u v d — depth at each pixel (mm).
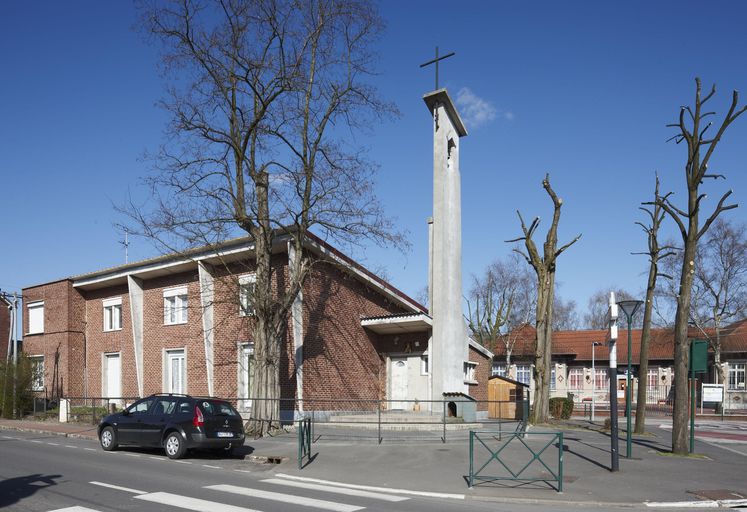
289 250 21250
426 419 21609
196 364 25562
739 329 46375
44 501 9461
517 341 50000
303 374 21953
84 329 31547
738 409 41688
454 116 25312
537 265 24375
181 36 18781
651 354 48094
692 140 15688
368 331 25422
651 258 22703
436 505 9844
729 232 41938
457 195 25062
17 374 29094
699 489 11227
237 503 9500
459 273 24516
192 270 26297
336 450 15727
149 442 15180
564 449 16359
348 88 20219
